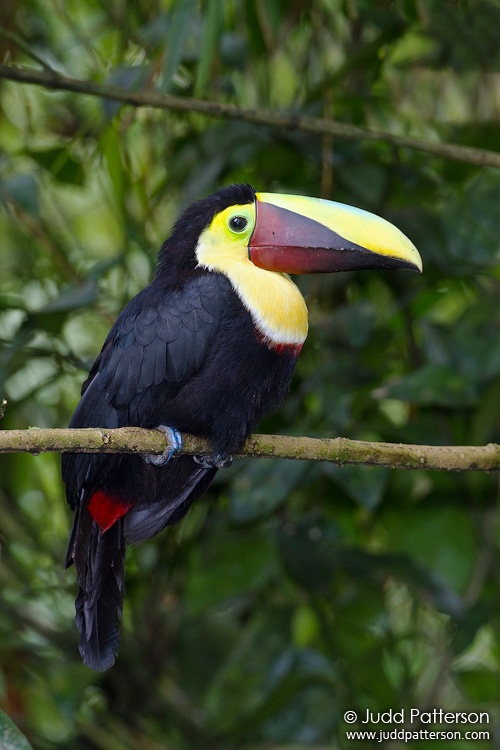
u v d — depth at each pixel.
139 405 8.47
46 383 11.04
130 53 12.01
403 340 11.66
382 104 11.62
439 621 12.05
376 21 10.59
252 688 10.23
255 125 10.89
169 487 8.69
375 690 10.83
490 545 10.76
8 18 11.05
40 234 11.02
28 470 12.10
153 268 10.61
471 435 10.15
